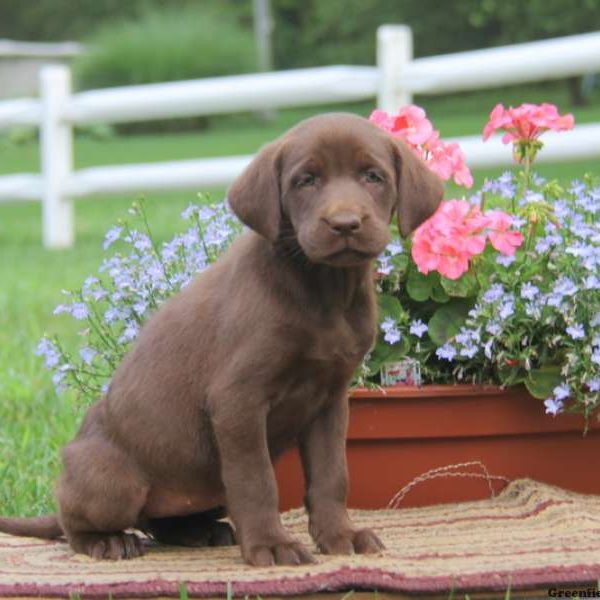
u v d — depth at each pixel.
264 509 5.94
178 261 7.72
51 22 62.50
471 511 6.92
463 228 7.06
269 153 5.93
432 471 7.14
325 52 54.66
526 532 6.46
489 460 7.17
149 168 19.31
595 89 45.38
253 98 18.31
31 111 20.14
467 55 15.76
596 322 6.93
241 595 5.48
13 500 7.71
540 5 46.94
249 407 5.91
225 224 7.73
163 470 6.21
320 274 5.89
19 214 27.33
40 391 10.20
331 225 5.58
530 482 7.14
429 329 7.22
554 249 7.20
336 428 6.23
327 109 45.78
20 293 14.72
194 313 6.16
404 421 7.04
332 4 53.94
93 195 19.92
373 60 53.41
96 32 56.38
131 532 6.86
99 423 6.41
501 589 5.51
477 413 7.09
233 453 5.93
